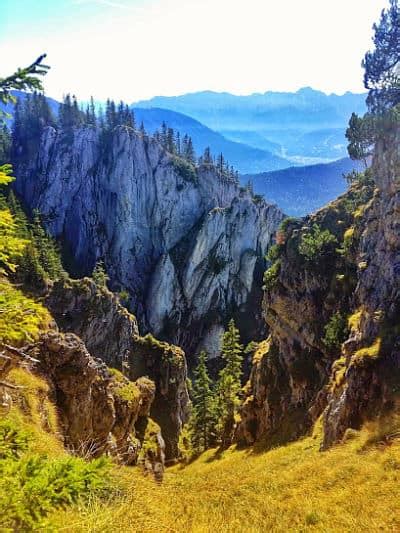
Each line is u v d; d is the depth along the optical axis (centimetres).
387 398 2647
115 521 1310
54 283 7469
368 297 4119
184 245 18138
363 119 6100
